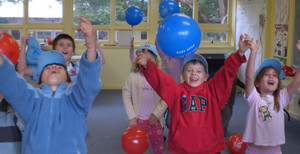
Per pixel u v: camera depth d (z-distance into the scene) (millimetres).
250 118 2221
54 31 6504
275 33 5129
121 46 6406
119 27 6594
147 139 2150
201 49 6488
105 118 4430
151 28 6609
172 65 2658
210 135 1688
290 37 4602
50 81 1457
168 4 3012
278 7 5023
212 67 5852
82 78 1301
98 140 3531
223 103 1722
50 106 1378
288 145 3387
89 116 4520
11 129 1558
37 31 6477
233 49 6555
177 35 1460
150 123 2381
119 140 3543
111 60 6434
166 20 1537
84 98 1342
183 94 1757
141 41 6664
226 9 6719
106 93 6078
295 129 3969
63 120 1364
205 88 1768
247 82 2129
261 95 2246
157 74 1690
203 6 6656
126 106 2469
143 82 2438
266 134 2184
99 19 6559
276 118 2188
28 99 1334
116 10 6562
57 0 6438
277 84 2199
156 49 2713
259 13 5570
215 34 6777
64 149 1328
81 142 1383
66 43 2451
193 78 1758
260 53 5562
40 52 2234
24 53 2107
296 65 4441
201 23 6711
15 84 1242
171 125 1756
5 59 1188
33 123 1357
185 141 1683
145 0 6578
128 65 6480
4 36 1462
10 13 6371
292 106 4562
